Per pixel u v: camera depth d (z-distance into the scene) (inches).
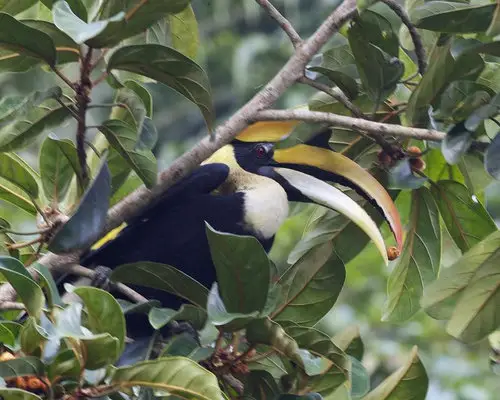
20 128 201.2
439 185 230.1
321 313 194.2
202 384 162.1
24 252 232.1
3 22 180.4
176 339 182.4
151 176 198.8
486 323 201.8
